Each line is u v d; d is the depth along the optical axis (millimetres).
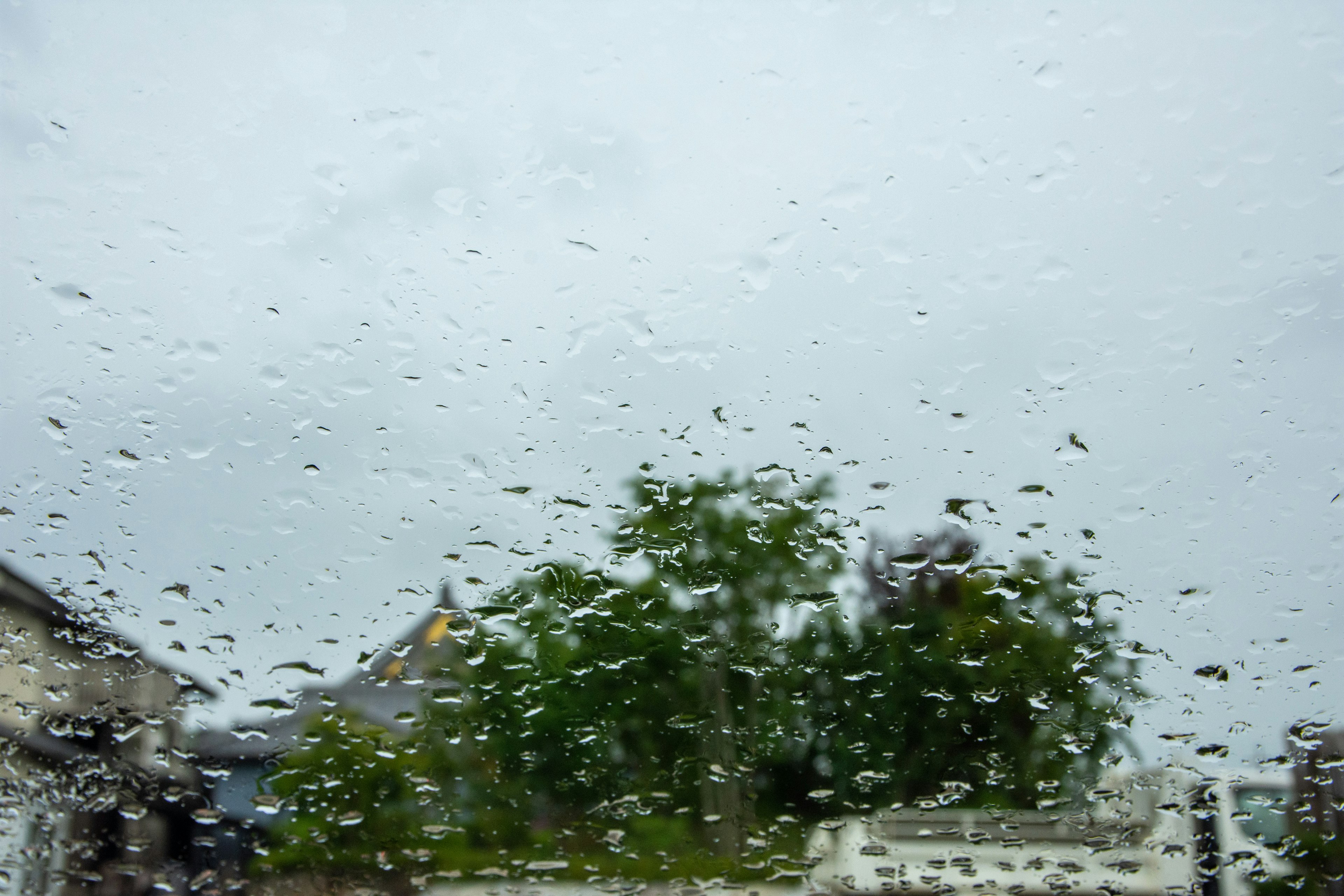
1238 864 1847
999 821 1945
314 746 1870
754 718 2100
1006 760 2025
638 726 2066
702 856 1887
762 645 2180
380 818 1852
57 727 1800
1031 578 2166
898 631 2170
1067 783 1984
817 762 2053
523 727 2010
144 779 1794
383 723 1931
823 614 2203
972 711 2078
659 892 1779
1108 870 1847
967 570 2197
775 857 1870
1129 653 2068
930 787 2004
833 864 1840
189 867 1746
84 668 1873
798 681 2146
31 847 1706
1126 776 1958
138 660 1890
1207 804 1900
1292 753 1920
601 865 1855
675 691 2111
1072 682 2068
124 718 1835
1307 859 1845
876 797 1996
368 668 1969
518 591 2154
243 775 1831
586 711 2059
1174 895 1815
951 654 2133
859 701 2115
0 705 1817
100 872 1715
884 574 2223
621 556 2230
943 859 1857
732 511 2287
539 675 2080
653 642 2154
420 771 1910
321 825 1820
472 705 2006
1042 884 1807
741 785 2000
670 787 1981
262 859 1775
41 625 1913
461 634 2084
